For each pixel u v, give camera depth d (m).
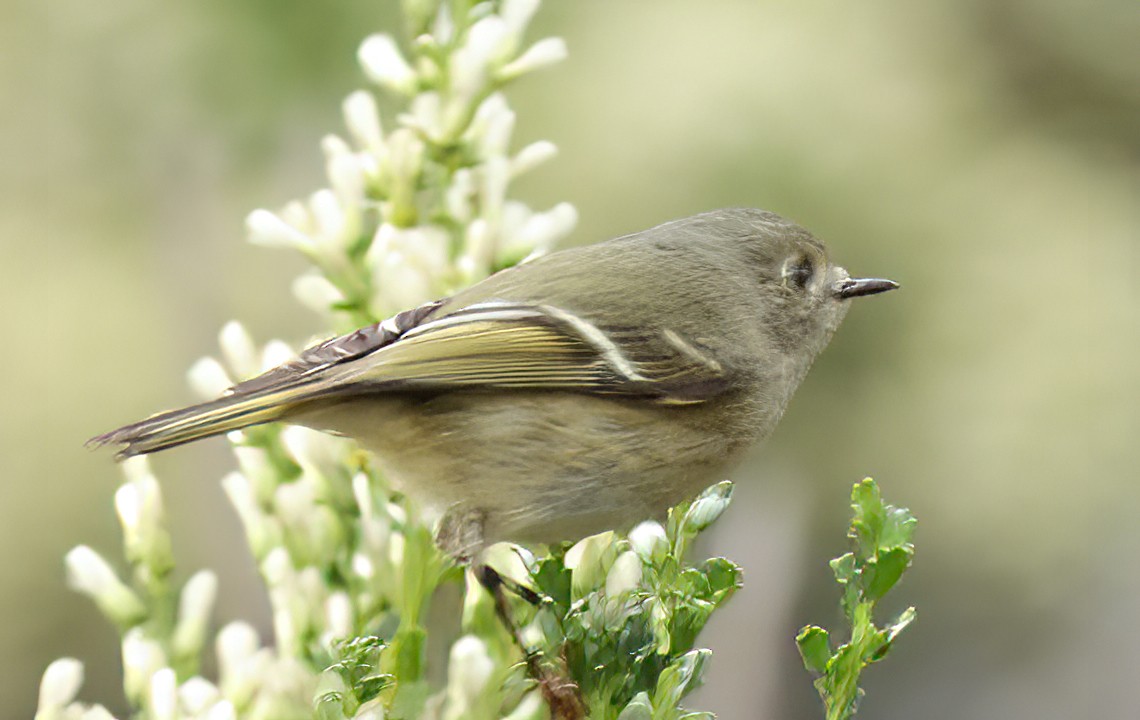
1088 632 12.80
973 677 13.30
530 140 11.07
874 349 11.64
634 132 11.02
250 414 5.43
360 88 9.62
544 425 6.15
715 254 6.97
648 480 6.39
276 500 5.30
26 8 11.41
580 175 11.04
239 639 5.06
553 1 11.04
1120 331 11.58
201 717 4.82
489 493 6.11
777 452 11.74
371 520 5.18
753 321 6.89
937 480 11.77
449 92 5.91
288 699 4.95
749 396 6.73
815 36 11.16
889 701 13.70
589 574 5.12
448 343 5.97
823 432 11.74
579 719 5.08
